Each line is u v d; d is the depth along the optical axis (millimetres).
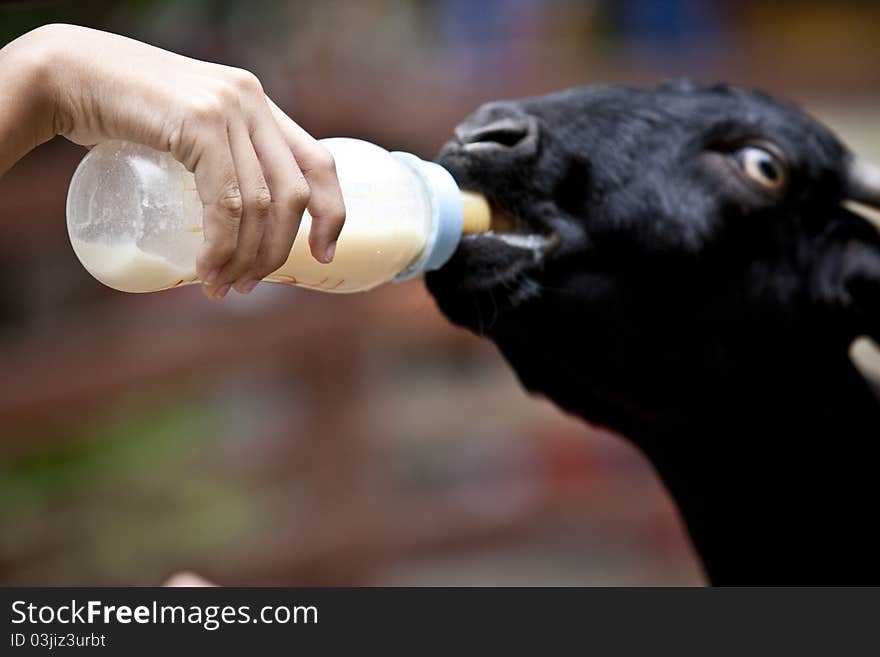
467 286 4477
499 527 13961
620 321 5004
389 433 14445
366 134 12523
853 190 5434
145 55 3203
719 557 6008
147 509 12375
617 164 4871
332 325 12547
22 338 12398
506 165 4551
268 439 12984
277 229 3174
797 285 5336
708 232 5020
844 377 5703
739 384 5375
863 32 17156
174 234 3336
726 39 16875
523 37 15633
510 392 16078
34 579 11984
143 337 12195
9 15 9742
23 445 12055
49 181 12047
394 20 13641
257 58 12141
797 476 5750
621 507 14500
